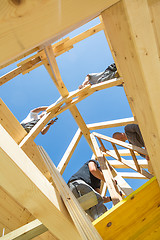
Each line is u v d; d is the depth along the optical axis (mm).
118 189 2533
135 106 1022
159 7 763
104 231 1132
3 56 519
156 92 916
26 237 1059
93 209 2523
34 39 529
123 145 2379
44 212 902
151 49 827
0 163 727
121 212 1150
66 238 1032
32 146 2996
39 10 497
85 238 847
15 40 506
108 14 810
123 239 1167
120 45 873
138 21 767
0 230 1894
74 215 938
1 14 465
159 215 1221
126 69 929
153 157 1144
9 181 772
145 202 1199
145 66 855
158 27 793
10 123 2793
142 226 1194
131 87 974
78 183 2732
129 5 727
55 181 1123
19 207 1896
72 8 540
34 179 827
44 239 1288
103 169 2613
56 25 537
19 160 778
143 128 1072
